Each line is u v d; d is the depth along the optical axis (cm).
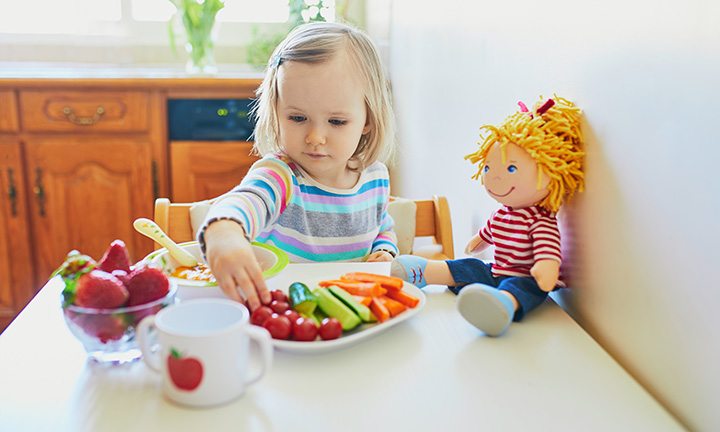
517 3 90
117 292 56
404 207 118
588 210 70
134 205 200
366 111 98
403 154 184
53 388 52
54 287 76
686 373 52
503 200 75
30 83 185
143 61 237
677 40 52
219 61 239
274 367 57
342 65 88
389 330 66
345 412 50
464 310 64
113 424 47
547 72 80
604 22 65
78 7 230
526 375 57
